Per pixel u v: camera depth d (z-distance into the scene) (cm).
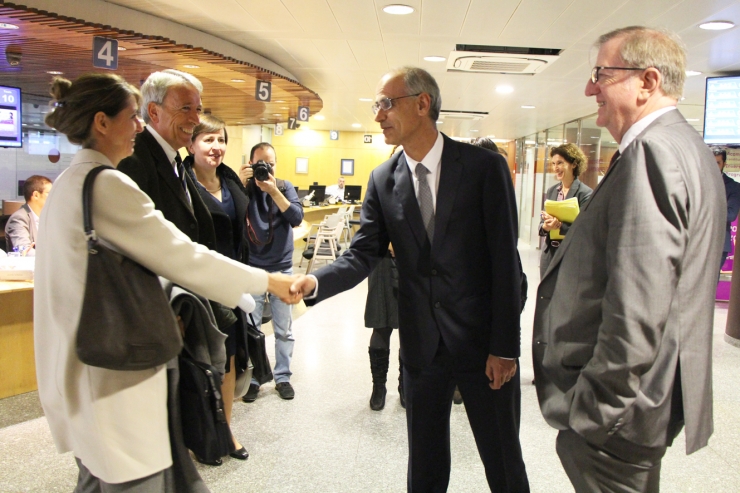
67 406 125
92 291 118
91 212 123
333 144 1622
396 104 161
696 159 116
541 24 446
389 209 171
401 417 300
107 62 441
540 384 142
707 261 117
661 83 123
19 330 330
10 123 657
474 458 254
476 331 166
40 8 385
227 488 227
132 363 121
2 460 249
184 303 149
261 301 325
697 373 117
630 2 385
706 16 410
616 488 125
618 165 122
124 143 136
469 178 161
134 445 127
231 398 228
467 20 441
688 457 257
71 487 227
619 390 112
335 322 520
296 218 332
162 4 432
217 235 215
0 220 588
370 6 414
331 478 236
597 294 125
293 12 440
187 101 179
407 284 171
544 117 1052
